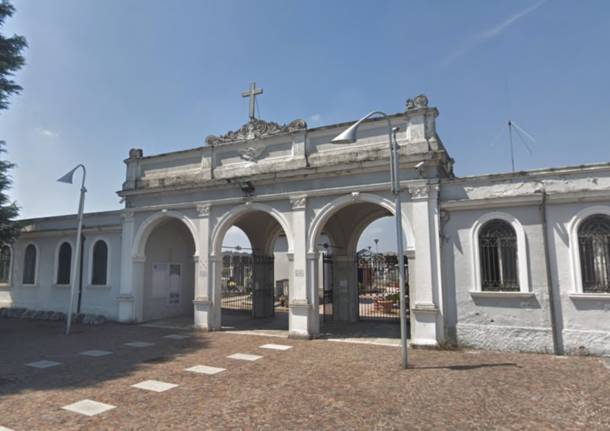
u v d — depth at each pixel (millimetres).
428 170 10898
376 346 10750
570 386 6945
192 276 18250
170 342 11555
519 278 9820
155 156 15164
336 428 5234
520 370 8023
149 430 5219
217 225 13773
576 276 9312
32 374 8109
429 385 7074
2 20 14758
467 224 10492
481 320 10109
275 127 13273
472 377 7566
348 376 7734
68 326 13188
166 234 16969
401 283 8492
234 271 24656
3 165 15516
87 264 16641
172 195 14703
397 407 5992
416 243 10734
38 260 18281
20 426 5375
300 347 10656
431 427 5238
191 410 5953
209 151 14227
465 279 10359
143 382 7453
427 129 11164
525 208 9953
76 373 8172
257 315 17234
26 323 15750
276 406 6086
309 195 12266
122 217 15602
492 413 5719
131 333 13133
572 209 9539
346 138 8484
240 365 8727
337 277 16234
